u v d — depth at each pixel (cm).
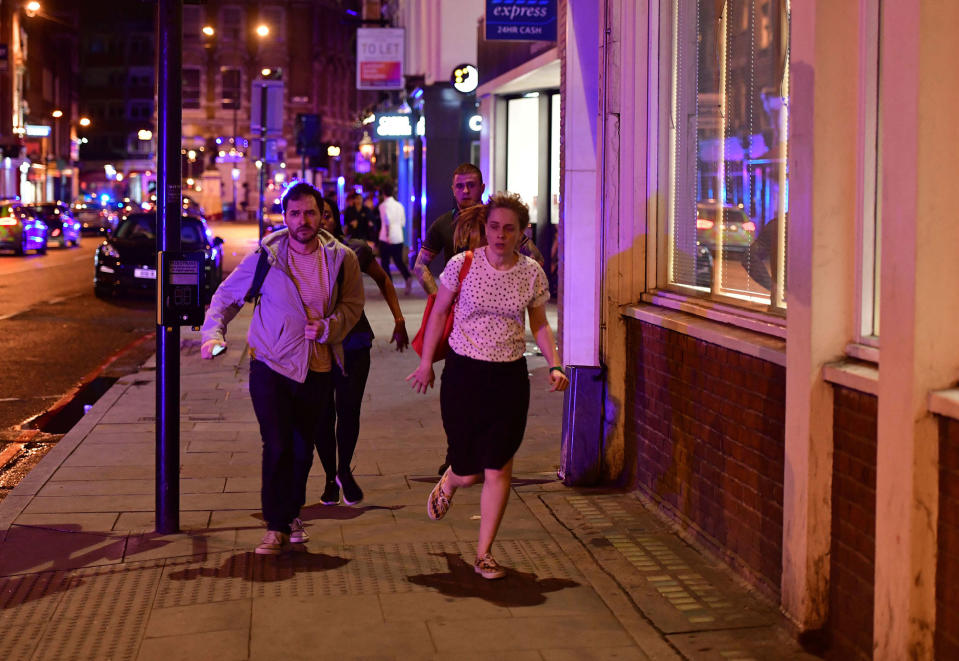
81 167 11819
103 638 530
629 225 803
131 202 7462
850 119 498
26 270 3200
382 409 1134
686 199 758
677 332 707
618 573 627
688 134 752
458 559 655
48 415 1174
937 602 427
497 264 602
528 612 568
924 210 418
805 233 508
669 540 687
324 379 664
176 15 665
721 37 695
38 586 601
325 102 11875
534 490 811
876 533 452
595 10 978
